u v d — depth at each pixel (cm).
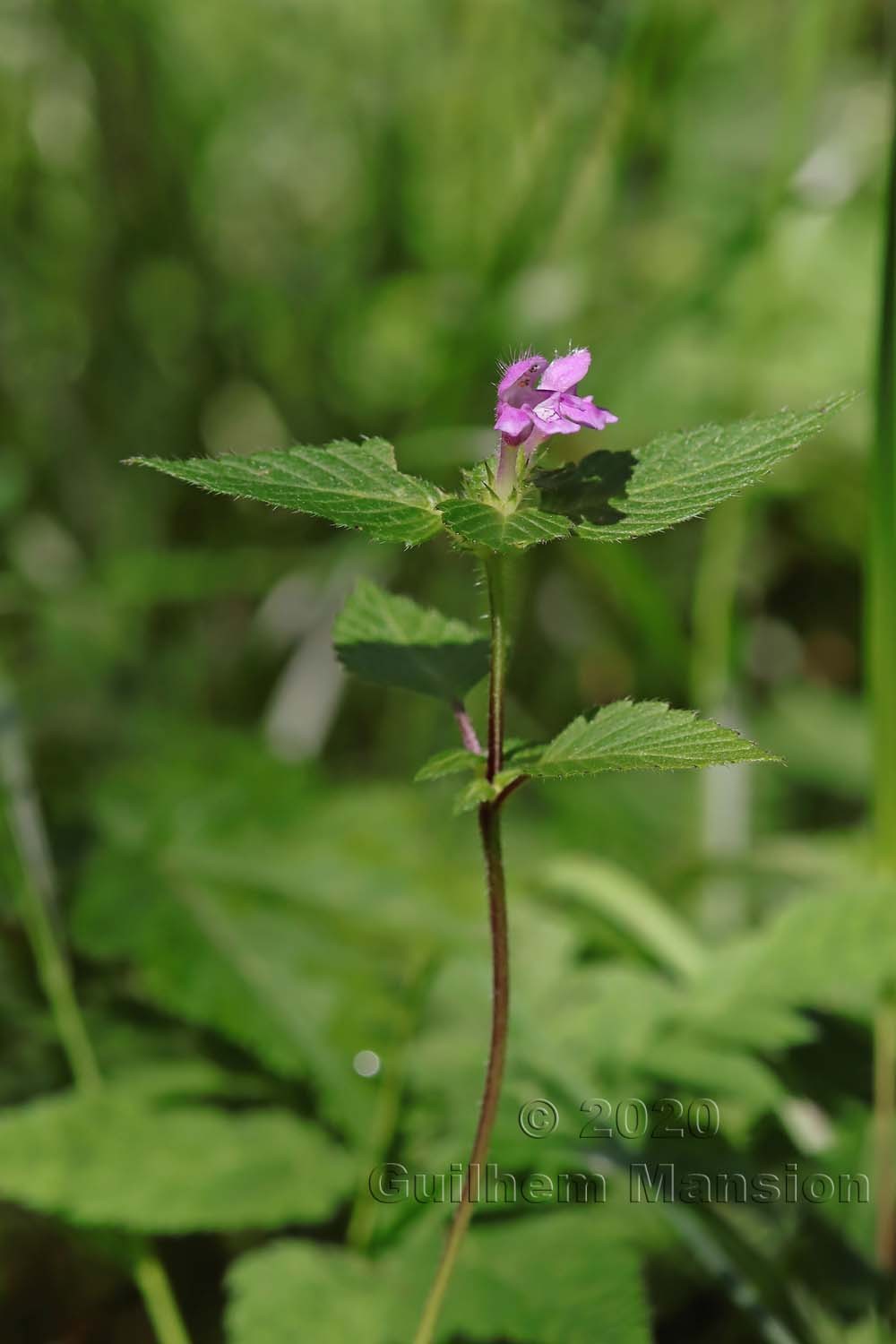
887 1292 56
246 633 95
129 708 82
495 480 48
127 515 94
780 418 48
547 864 67
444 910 63
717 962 59
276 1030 58
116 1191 54
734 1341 56
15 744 62
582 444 95
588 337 93
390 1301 53
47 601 83
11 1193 54
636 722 48
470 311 93
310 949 60
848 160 84
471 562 92
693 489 48
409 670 51
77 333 94
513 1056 58
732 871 70
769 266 87
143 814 67
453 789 85
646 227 96
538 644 95
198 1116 56
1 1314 58
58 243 95
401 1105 57
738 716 81
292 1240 54
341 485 48
